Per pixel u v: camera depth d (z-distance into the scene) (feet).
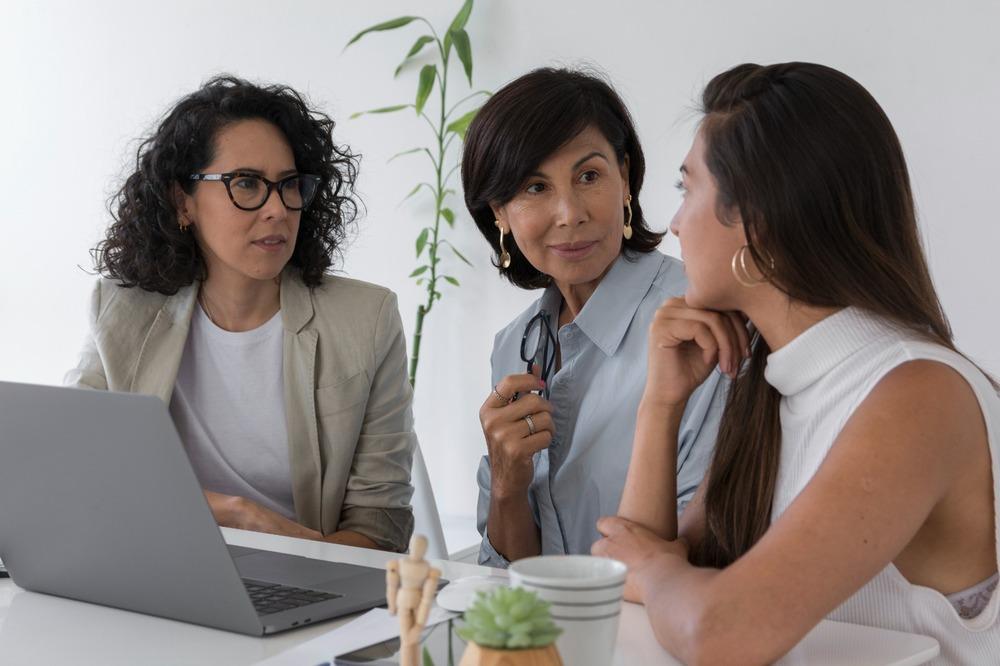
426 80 11.55
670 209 10.91
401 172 12.22
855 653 3.62
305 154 7.06
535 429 6.15
